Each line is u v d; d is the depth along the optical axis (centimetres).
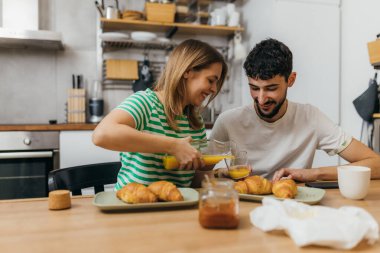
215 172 126
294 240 65
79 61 321
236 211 75
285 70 131
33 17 290
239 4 357
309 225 65
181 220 80
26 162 248
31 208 90
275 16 300
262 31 319
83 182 127
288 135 158
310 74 310
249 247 64
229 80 352
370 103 274
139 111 114
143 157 123
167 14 302
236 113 162
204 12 331
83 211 87
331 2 314
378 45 229
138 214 85
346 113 319
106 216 83
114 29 322
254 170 161
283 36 303
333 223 66
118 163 141
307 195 102
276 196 98
